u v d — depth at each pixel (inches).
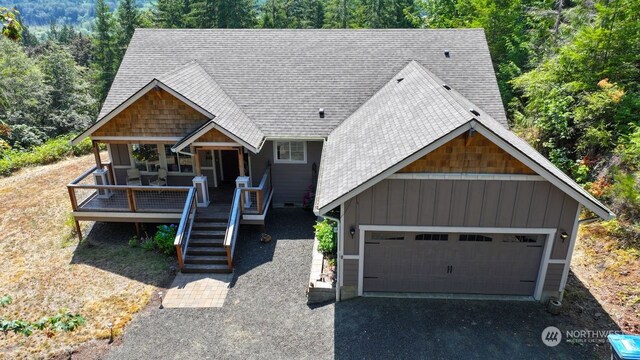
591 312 432.1
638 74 696.4
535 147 739.4
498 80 1051.3
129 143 626.5
